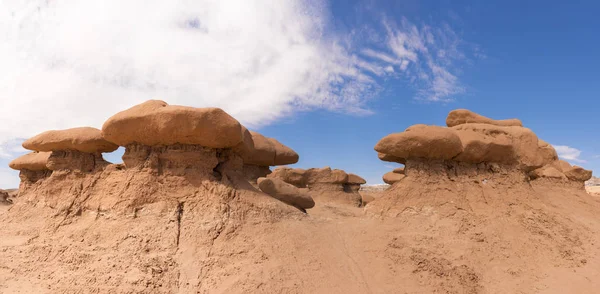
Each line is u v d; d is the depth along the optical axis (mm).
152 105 8914
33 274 7605
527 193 11664
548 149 17688
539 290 8102
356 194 24875
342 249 8914
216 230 8039
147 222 8195
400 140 10680
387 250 8836
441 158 10883
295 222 9414
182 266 7281
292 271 7473
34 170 14578
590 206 14797
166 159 9039
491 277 8336
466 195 10625
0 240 9273
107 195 9125
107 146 10703
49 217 9688
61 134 10734
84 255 7770
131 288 6688
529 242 9695
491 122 13883
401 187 10672
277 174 24188
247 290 6699
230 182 9195
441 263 8383
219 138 8750
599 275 8859
